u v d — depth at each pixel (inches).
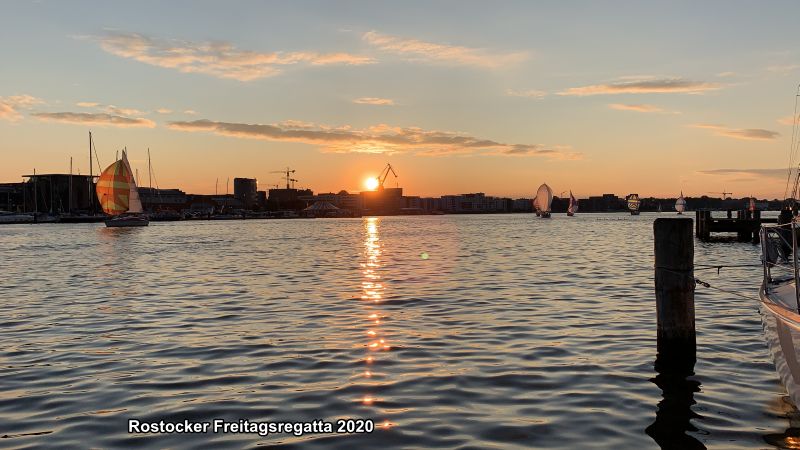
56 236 3531.0
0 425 364.5
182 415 380.8
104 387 440.8
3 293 979.3
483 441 333.4
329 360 512.7
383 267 1405.0
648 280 1081.4
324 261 1616.6
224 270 1368.1
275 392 426.6
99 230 4645.7
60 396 420.5
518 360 506.0
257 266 1471.5
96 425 363.9
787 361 371.9
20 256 1898.4
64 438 343.3
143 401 408.8
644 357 507.8
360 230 4736.7
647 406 386.0
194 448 328.2
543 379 449.7
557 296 883.4
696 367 473.7
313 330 642.8
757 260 1569.9
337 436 343.9
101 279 1190.3
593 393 414.3
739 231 2321.6
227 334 625.6
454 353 533.3
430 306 801.6
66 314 764.0
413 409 387.9
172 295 935.7
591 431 345.1
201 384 447.2
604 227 4965.6
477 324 669.3
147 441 338.6
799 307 369.4
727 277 1119.0
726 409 377.7
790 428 345.1
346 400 407.2
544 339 586.2
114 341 596.4
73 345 580.1
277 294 938.1
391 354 531.8
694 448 318.3
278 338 602.9
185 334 627.8
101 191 4904.0
